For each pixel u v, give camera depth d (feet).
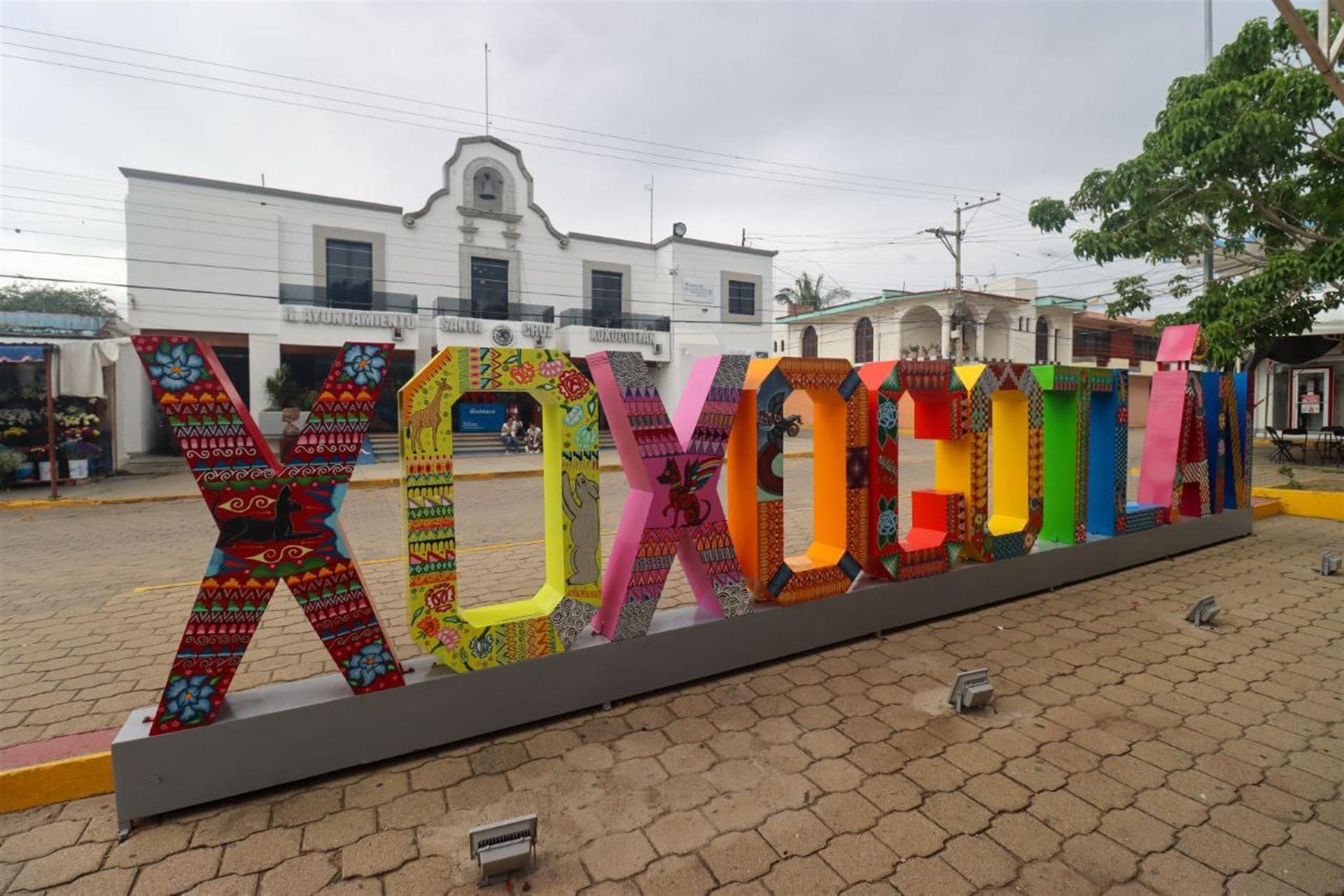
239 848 8.02
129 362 63.72
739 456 13.34
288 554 9.12
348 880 7.47
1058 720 10.97
